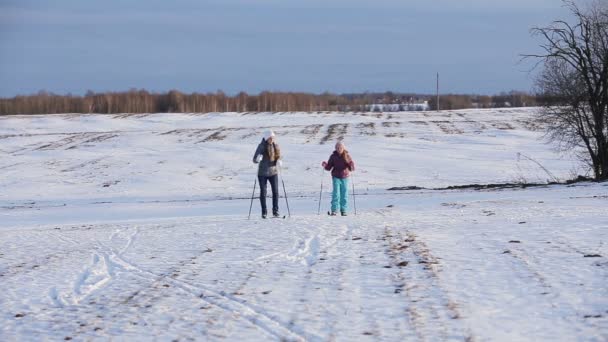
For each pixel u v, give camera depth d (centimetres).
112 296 1184
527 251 1402
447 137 8106
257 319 990
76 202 4662
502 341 839
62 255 1692
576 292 1049
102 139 8819
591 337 836
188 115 12756
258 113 12875
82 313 1068
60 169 6391
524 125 9219
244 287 1205
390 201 3284
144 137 8875
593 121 4031
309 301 1083
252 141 8156
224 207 3606
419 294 1094
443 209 2523
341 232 1855
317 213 2759
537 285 1107
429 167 5972
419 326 916
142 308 1084
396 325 927
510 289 1093
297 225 2061
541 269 1222
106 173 6091
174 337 912
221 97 17700
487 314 960
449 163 6178
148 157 6844
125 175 5956
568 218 1923
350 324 943
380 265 1345
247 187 5206
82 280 1341
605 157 3981
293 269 1352
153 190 5234
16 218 3619
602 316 920
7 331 978
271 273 1320
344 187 2438
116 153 7362
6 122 11688
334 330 916
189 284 1255
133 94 17250
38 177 6009
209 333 925
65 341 916
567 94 3997
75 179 5878
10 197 5084
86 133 9688
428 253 1446
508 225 1830
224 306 1076
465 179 5319
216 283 1250
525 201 2681
